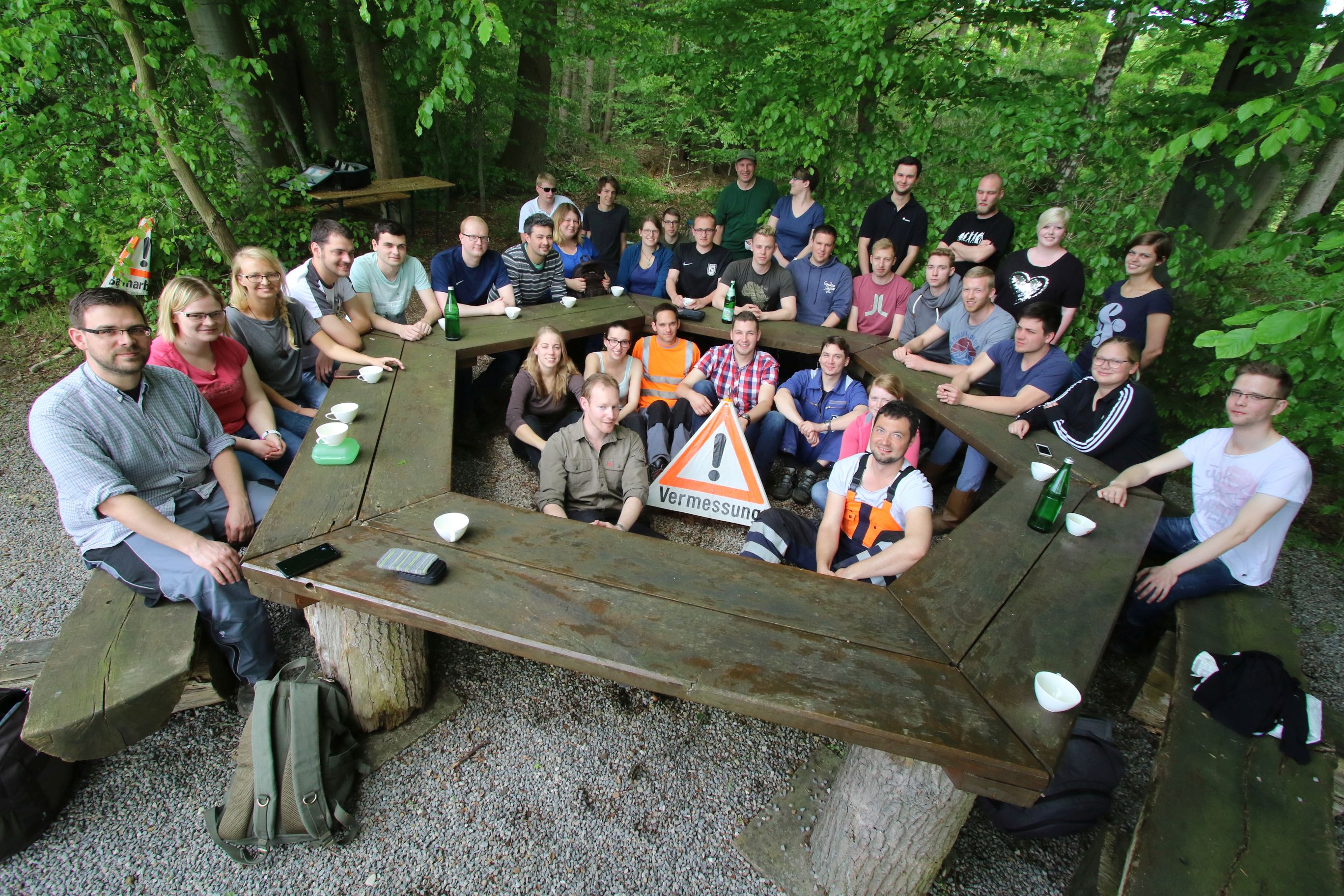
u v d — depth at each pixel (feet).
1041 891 6.34
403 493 7.68
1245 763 6.14
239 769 6.17
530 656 5.49
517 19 24.79
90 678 5.88
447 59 12.39
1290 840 5.42
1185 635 7.76
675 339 13.26
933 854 5.61
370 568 6.21
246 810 5.99
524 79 30.40
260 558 6.24
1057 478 7.81
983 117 19.20
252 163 17.60
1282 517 8.00
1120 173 15.47
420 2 12.10
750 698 5.02
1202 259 13.91
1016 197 18.86
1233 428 8.32
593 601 6.00
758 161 28.91
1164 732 6.47
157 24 13.12
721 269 16.67
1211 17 15.30
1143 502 8.98
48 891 5.72
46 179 14.53
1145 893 4.96
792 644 5.67
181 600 6.82
